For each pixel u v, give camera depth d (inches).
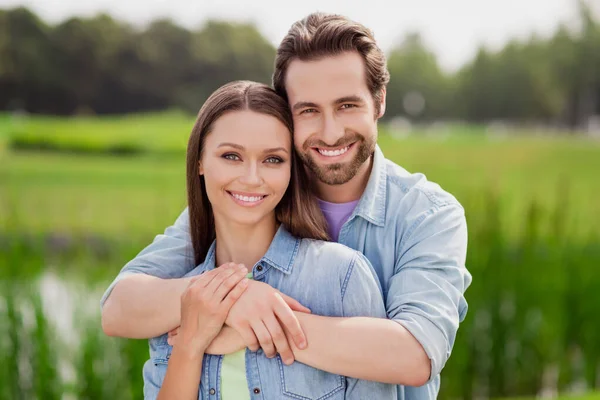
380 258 63.1
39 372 119.3
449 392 135.0
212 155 56.2
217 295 53.1
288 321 52.0
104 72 1574.8
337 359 51.4
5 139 684.7
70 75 1535.4
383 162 66.4
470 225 143.3
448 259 58.6
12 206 168.4
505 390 136.9
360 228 64.2
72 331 126.6
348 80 58.8
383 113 65.3
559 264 143.0
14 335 119.3
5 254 138.3
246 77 1729.8
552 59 1893.5
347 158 60.4
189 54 1659.7
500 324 136.3
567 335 139.7
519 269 139.6
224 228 59.6
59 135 696.4
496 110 2030.0
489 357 136.4
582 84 1866.4
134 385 116.4
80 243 194.2
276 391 53.7
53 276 161.6
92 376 118.3
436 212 61.3
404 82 2202.3
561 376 140.3
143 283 58.7
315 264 56.9
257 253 59.5
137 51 1605.6
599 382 140.0
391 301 57.4
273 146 55.7
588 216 268.8
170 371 54.2
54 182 528.7
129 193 474.3
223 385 55.0
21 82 1476.4
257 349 53.6
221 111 55.9
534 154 798.5
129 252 148.7
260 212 56.4
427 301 55.3
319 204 66.3
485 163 685.3
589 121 1873.8
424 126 2175.2
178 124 856.3
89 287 141.1
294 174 59.9
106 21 1581.0
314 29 59.8
